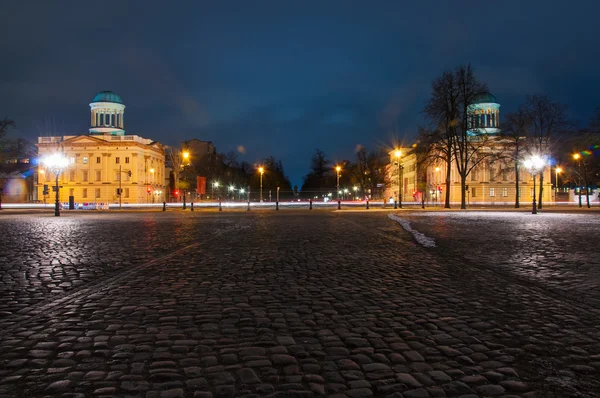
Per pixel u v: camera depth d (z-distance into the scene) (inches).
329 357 164.1
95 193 3831.2
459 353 167.8
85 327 201.9
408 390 137.2
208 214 1557.6
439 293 270.7
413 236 636.7
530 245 516.1
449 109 1808.6
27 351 171.2
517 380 144.2
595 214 1359.5
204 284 298.7
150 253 457.7
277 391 136.6
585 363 158.1
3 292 275.3
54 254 450.6
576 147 2160.4
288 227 838.5
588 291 273.9
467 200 3230.8
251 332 193.9
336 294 268.4
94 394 135.0
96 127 4020.7
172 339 184.9
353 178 4719.5
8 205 2748.5
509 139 2080.5
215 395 134.1
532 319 212.7
